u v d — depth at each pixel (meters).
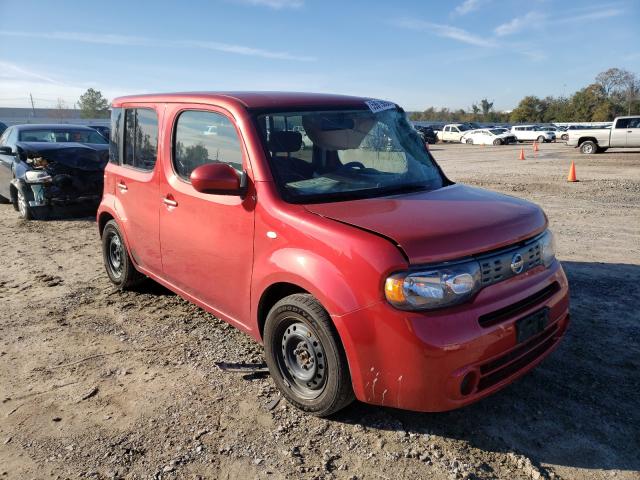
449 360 2.71
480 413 3.34
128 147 5.11
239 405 3.46
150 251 4.75
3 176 10.80
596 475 2.78
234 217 3.60
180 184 4.17
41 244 7.91
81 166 9.67
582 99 94.00
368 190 3.63
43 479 2.80
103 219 5.68
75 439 3.13
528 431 3.15
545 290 3.29
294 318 3.23
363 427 3.21
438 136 47.50
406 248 2.76
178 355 4.17
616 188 13.42
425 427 3.20
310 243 3.07
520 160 24.23
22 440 3.12
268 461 2.92
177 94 4.41
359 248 2.83
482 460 2.91
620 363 3.92
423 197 3.54
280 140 3.61
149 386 3.71
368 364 2.85
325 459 2.93
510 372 3.04
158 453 3.00
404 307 2.73
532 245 3.24
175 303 5.30
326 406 3.15
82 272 6.41
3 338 4.52
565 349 4.14
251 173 3.49
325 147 3.75
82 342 4.43
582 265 6.36
